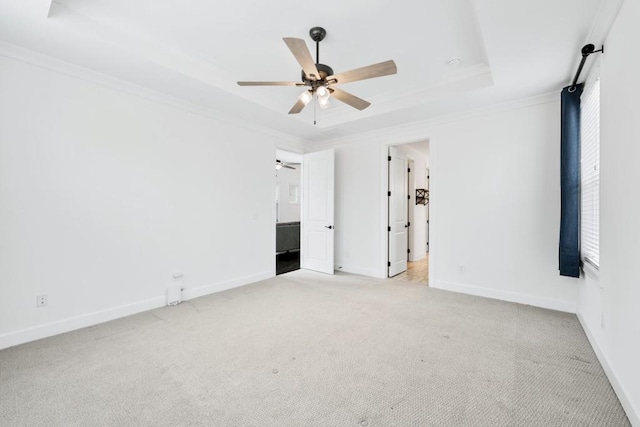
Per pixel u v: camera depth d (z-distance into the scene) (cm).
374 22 232
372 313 310
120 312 300
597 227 245
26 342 242
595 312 231
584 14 191
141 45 256
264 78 332
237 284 418
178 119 349
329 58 287
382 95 374
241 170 423
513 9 189
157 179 330
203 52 278
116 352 225
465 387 182
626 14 166
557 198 320
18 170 240
